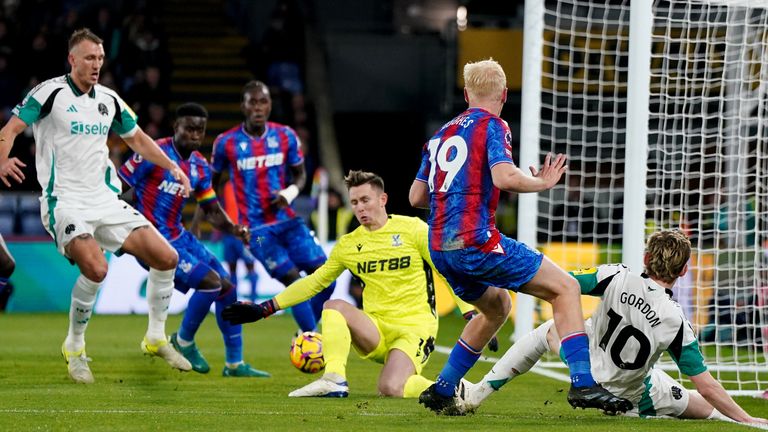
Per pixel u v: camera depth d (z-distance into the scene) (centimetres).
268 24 8069
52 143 2311
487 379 1944
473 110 1767
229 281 2739
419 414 1914
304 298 2191
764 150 3195
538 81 3434
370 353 2298
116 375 2650
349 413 1920
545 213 5875
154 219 2756
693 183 4869
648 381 1902
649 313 1827
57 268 5188
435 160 1777
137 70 6725
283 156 3091
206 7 7969
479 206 1725
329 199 5784
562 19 6050
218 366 2977
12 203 5728
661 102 2983
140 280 5128
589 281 1844
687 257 1823
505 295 1809
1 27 6706
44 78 6625
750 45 3098
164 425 1728
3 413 1848
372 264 2300
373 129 7469
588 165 6216
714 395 1823
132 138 2439
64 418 1789
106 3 7650
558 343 1875
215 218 2866
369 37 7356
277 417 1847
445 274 1781
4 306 5125
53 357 3123
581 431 1698
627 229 2620
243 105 3053
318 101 7088
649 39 2641
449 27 6850
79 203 2330
